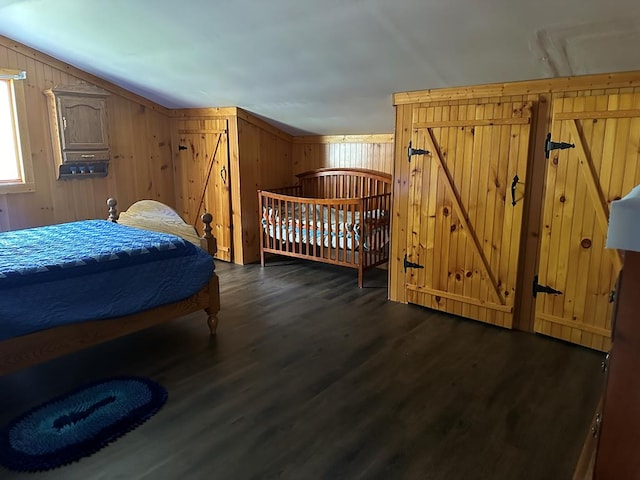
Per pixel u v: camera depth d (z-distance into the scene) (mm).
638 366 870
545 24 2395
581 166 2994
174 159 5699
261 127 5305
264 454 2072
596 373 2816
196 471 1966
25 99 4332
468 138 3455
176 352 3084
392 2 2420
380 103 4082
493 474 1957
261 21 2883
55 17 3377
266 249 5258
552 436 2207
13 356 2381
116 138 5090
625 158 2822
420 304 3969
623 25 2277
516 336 3369
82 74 4688
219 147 5223
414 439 2182
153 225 3748
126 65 4219
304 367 2883
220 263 5406
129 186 5297
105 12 3137
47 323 2469
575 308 3172
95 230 3508
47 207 4645
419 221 3836
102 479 1914
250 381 2713
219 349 3135
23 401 2486
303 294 4281
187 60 3793
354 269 5160
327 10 2615
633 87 2760
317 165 5668
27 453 2057
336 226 4551
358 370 2848
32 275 2426
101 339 2740
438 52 2916
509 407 2451
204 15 2928
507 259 3418
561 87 3018
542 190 3238
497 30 2531
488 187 3422
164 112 5539
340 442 2156
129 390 2598
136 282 2867
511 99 3238
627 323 862
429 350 3131
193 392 2588
